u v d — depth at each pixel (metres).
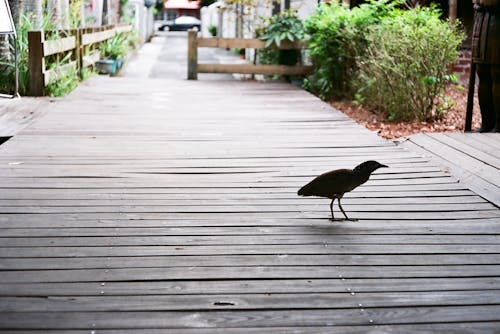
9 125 7.60
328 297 3.20
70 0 14.72
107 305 3.07
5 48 10.22
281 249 3.84
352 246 3.91
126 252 3.75
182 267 3.54
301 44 12.92
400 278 3.45
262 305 3.10
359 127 7.92
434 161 6.21
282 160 6.14
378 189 5.17
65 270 3.47
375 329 2.89
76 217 4.37
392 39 8.85
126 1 23.81
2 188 5.01
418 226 4.30
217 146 6.73
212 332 2.83
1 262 3.56
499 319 3.00
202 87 11.87
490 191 5.13
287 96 10.84
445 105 9.85
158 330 2.84
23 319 2.92
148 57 21.28
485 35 7.47
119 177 5.43
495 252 3.85
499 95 7.55
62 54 11.97
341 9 11.26
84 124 7.79
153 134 7.30
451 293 3.27
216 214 4.50
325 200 4.86
